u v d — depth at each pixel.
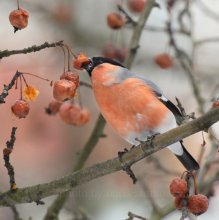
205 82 13.23
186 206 6.55
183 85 13.61
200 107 10.13
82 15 13.57
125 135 8.02
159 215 9.25
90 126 13.14
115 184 11.99
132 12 9.97
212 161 9.49
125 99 7.77
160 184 12.15
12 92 12.42
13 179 7.02
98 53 13.36
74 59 6.81
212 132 9.25
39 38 13.34
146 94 7.79
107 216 11.60
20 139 12.69
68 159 12.84
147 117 7.74
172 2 10.31
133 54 9.33
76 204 11.31
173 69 13.41
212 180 9.33
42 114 12.84
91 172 7.00
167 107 8.07
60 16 13.34
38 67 12.91
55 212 8.77
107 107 7.93
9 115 12.51
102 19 13.56
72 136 13.02
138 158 6.91
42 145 12.82
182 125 6.58
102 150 12.98
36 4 13.39
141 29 9.45
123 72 8.05
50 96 12.88
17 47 13.20
